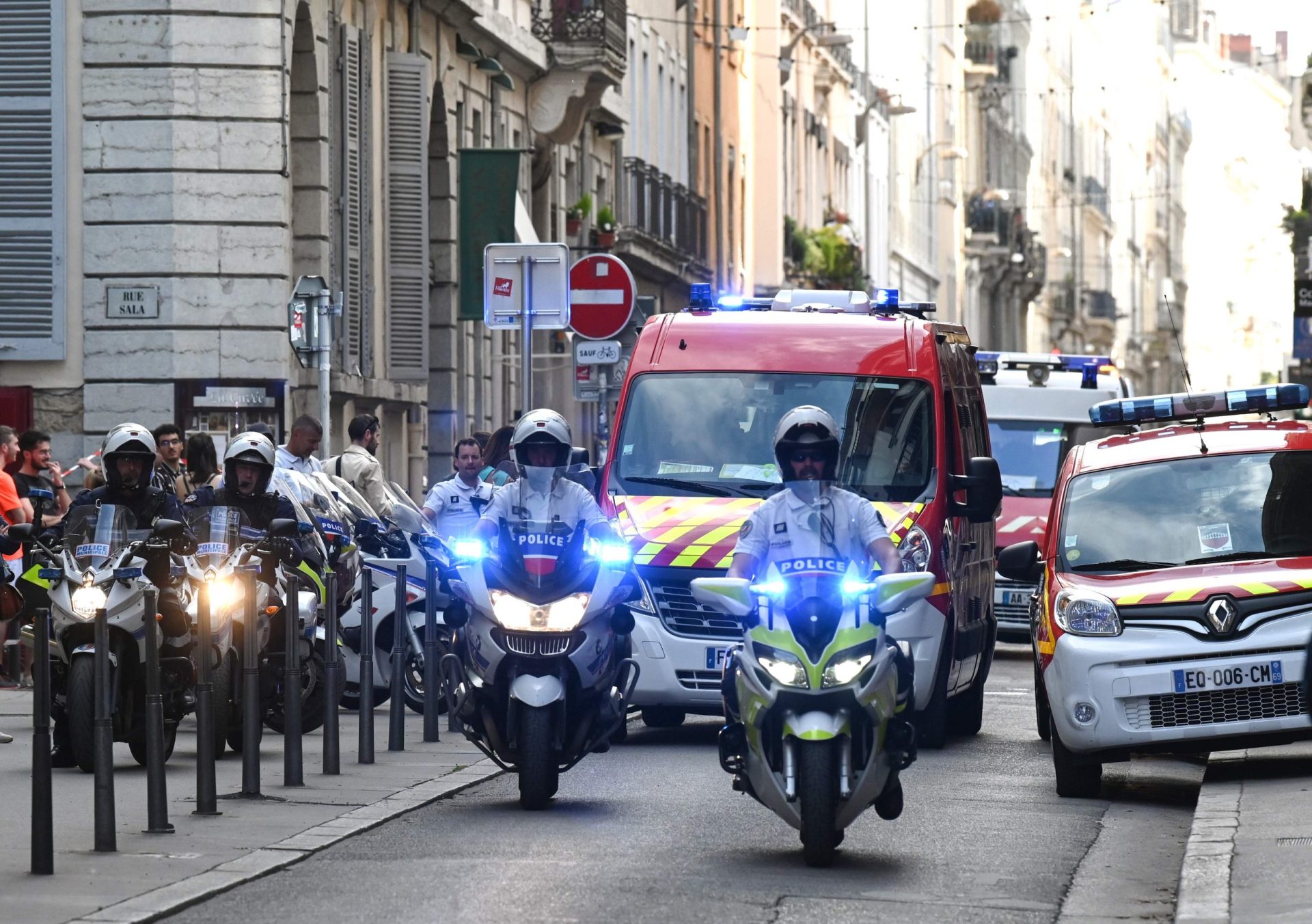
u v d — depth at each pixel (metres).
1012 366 67.00
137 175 63.66
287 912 22.14
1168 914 23.03
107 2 63.72
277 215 63.94
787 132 156.50
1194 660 31.78
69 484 63.88
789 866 25.38
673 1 124.81
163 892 22.83
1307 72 172.12
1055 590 33.16
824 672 25.16
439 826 28.11
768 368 40.16
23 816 28.41
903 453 39.16
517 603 29.05
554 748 29.48
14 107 63.84
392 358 74.81
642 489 39.34
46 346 63.69
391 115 74.62
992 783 33.97
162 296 63.50
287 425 64.00
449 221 81.62
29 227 63.75
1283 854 25.27
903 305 43.66
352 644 43.28
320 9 66.81
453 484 45.56
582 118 96.56
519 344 93.94
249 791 30.16
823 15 171.50
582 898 22.97
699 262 122.50
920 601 37.75
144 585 32.66
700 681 37.59
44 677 24.00
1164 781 34.66
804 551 26.45
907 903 23.31
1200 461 35.28
